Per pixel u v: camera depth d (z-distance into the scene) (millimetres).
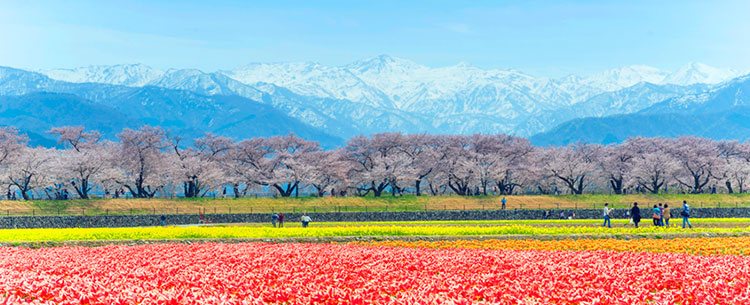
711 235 49156
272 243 45062
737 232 49875
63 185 121438
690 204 119625
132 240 46094
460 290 22828
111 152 126875
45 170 116688
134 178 124688
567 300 21016
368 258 33406
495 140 140250
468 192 139750
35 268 30078
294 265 30531
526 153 141250
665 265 29703
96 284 23891
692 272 27406
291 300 21672
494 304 20250
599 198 124062
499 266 29844
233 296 21656
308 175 127750
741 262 31062
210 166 127812
